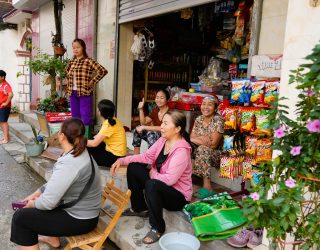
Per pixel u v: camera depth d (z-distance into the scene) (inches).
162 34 269.6
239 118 138.6
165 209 130.1
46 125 280.4
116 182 167.0
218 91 195.0
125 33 251.1
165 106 177.8
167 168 124.2
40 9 434.6
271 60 131.6
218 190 155.7
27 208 104.2
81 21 310.5
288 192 69.6
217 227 113.1
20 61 515.8
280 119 74.5
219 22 249.4
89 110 235.5
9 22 527.2
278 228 71.1
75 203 104.1
